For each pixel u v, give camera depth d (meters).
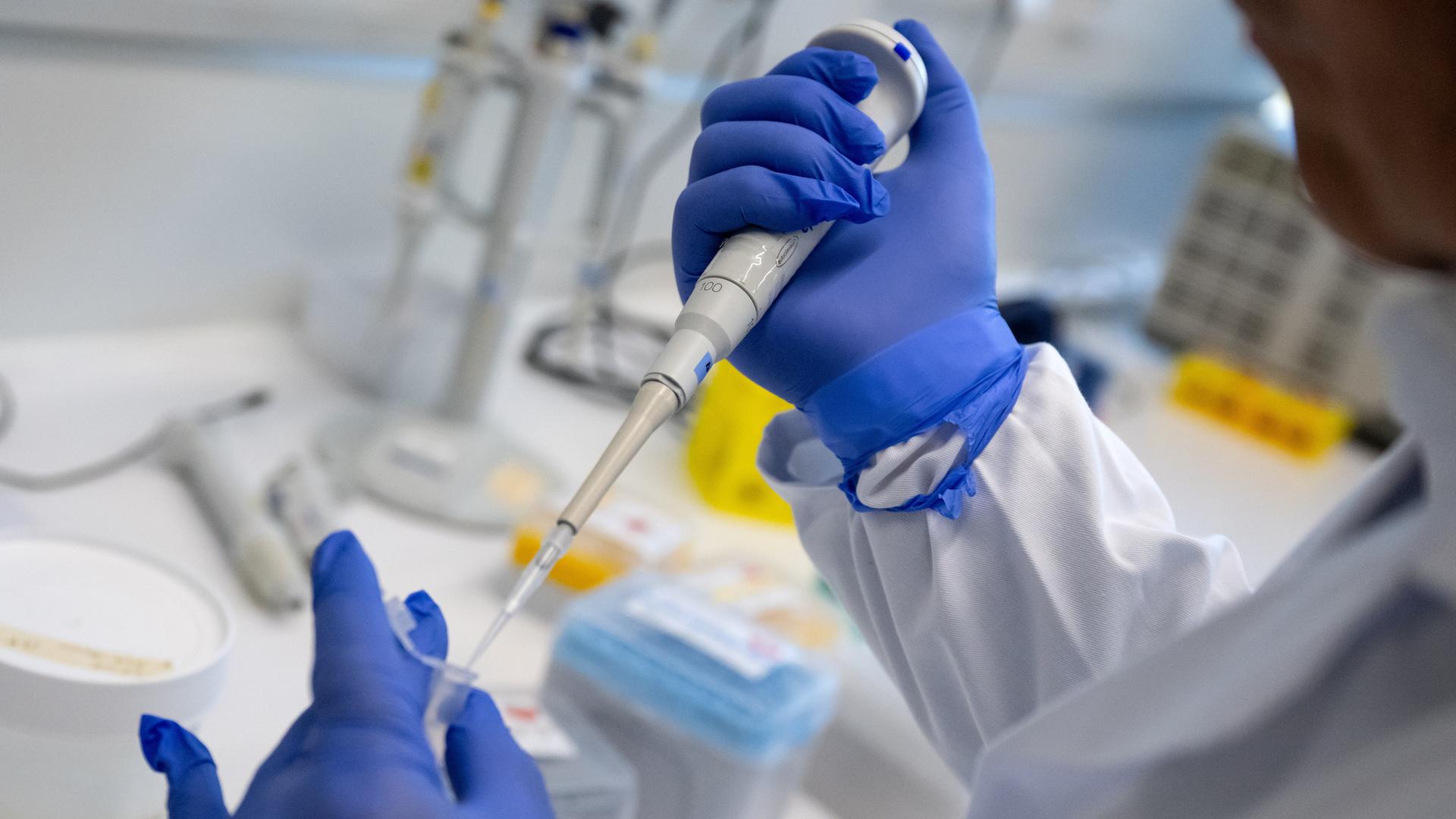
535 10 1.25
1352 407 1.91
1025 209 2.12
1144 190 2.36
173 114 1.12
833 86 0.57
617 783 0.76
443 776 0.50
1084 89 2.03
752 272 0.54
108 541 0.67
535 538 1.01
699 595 0.94
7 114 1.02
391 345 1.21
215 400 1.15
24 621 0.60
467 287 1.33
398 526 1.06
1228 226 2.01
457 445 1.15
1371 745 0.39
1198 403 1.85
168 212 1.17
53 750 0.56
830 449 0.59
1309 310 1.93
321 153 1.25
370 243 1.35
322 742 0.44
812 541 0.64
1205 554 0.58
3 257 1.08
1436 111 0.34
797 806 0.89
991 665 0.58
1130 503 0.61
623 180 1.53
